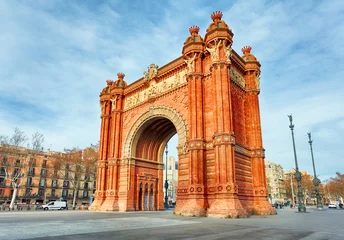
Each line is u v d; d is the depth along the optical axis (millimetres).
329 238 13859
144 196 49375
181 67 42094
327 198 190250
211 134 34938
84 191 104125
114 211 45844
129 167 47812
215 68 35031
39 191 93438
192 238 13914
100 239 13406
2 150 69750
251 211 35875
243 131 39812
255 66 43438
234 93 39094
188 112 37656
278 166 180250
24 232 16188
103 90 57094
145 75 48469
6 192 86250
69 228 18547
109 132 54812
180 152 38469
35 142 71250
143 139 51219
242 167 36812
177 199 36438
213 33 36188
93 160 82750
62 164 92312
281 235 15133
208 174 33844
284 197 173375
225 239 13609
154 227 19344
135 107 50219
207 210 31594
